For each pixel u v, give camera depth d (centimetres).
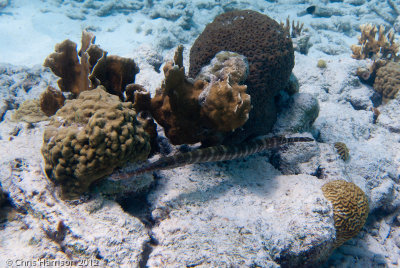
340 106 711
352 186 407
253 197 370
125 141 270
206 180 378
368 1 1717
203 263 254
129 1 1505
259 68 407
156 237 292
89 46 339
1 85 642
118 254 257
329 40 1344
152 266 256
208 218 315
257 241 294
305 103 514
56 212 277
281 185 405
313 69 814
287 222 335
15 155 341
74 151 265
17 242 278
